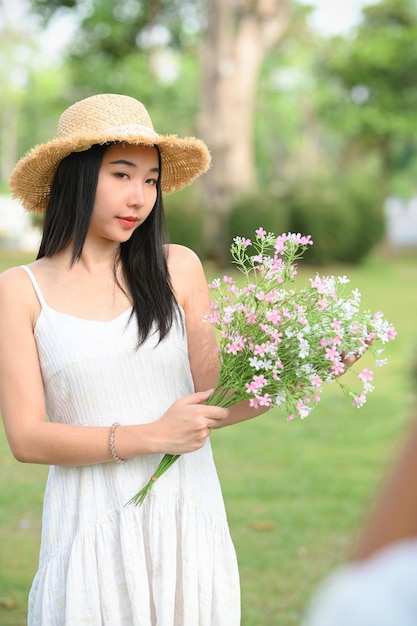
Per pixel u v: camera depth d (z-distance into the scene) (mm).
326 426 8398
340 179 24516
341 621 937
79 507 2729
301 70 40094
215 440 7949
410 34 31406
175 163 3094
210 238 22125
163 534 2701
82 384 2740
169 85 32531
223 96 22406
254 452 7543
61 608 2732
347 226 23094
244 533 5590
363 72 31797
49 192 2984
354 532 5562
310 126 46469
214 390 2686
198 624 2738
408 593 926
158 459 2762
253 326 2666
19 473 6938
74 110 2836
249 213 21500
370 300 17219
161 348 2797
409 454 1023
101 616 2693
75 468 2754
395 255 31797
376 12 32406
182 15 30703
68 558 2721
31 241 23047
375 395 9523
